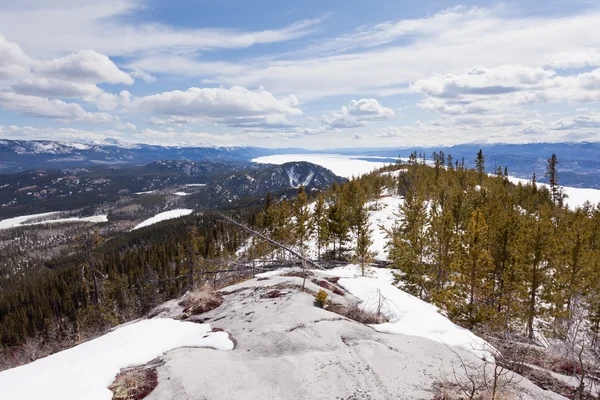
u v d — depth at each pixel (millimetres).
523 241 23359
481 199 44375
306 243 51062
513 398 6117
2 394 5543
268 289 12547
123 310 43094
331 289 13164
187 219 166375
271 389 5984
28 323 68438
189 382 6059
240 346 8086
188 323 9750
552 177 70125
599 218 33000
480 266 21172
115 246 138625
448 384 6430
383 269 38531
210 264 23453
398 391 6105
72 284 77000
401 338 8438
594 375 8305
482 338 9617
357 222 45250
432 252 28500
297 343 7641
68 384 5887
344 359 6992
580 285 21109
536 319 22969
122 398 5680
